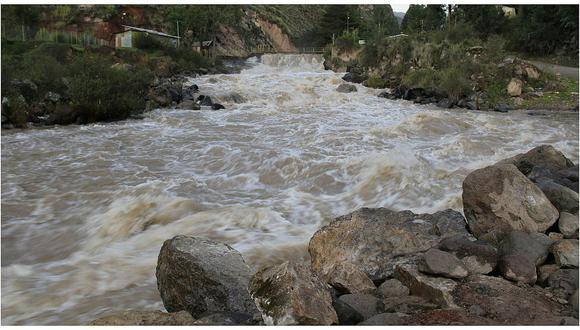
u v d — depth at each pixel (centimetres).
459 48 2664
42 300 464
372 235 515
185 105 2062
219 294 409
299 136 1345
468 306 376
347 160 973
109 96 1747
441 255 430
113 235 650
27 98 1795
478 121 1595
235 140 1321
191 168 1034
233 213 688
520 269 429
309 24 8238
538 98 2159
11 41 3178
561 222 512
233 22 5712
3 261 573
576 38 3120
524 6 3681
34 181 934
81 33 4462
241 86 2670
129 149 1236
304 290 365
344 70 3947
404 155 942
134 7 5259
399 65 2961
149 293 480
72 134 1462
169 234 641
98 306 453
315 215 724
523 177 536
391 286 435
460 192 784
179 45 4684
